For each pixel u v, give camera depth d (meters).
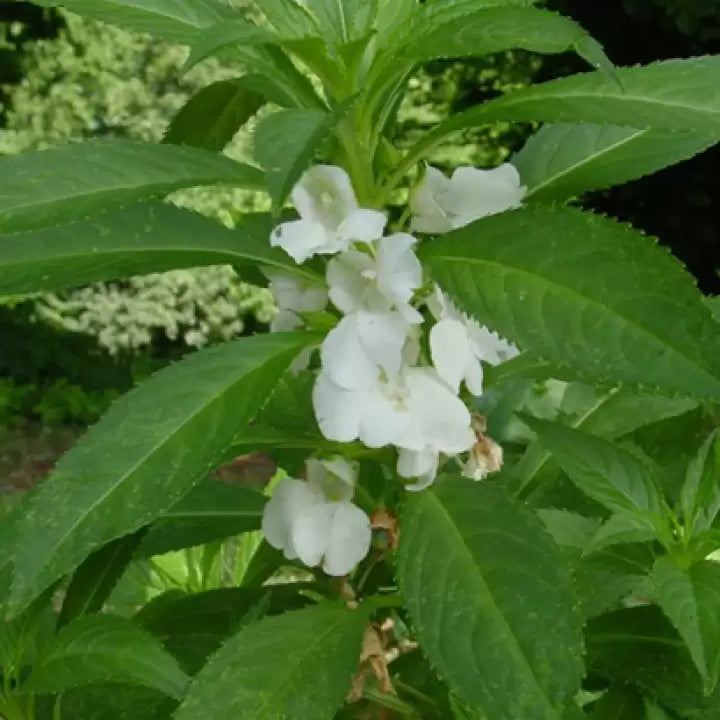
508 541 0.27
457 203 0.29
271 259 0.29
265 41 0.25
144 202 0.29
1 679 0.33
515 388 0.43
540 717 0.24
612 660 0.32
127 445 0.25
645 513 0.30
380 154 0.30
